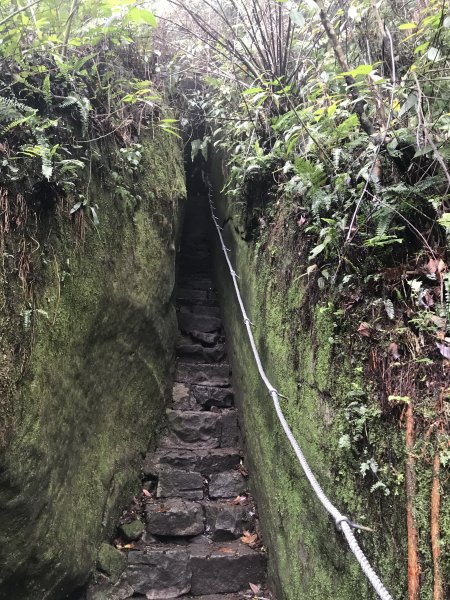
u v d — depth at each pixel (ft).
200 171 17.40
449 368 3.50
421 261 4.20
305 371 5.74
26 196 5.54
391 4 5.68
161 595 7.32
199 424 10.42
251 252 9.42
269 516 7.54
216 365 12.07
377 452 3.99
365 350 4.37
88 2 7.36
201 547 8.06
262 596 7.39
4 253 5.01
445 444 3.27
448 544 3.09
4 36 5.99
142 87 9.24
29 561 5.48
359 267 4.72
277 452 7.08
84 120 6.75
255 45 8.02
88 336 7.07
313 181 5.53
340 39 6.59
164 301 10.64
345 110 5.73
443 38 4.99
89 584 7.07
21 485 5.11
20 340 5.12
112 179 8.00
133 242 8.80
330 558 4.89
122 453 8.52
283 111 7.79
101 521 7.50
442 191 4.40
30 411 5.28
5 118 5.48
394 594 3.58
